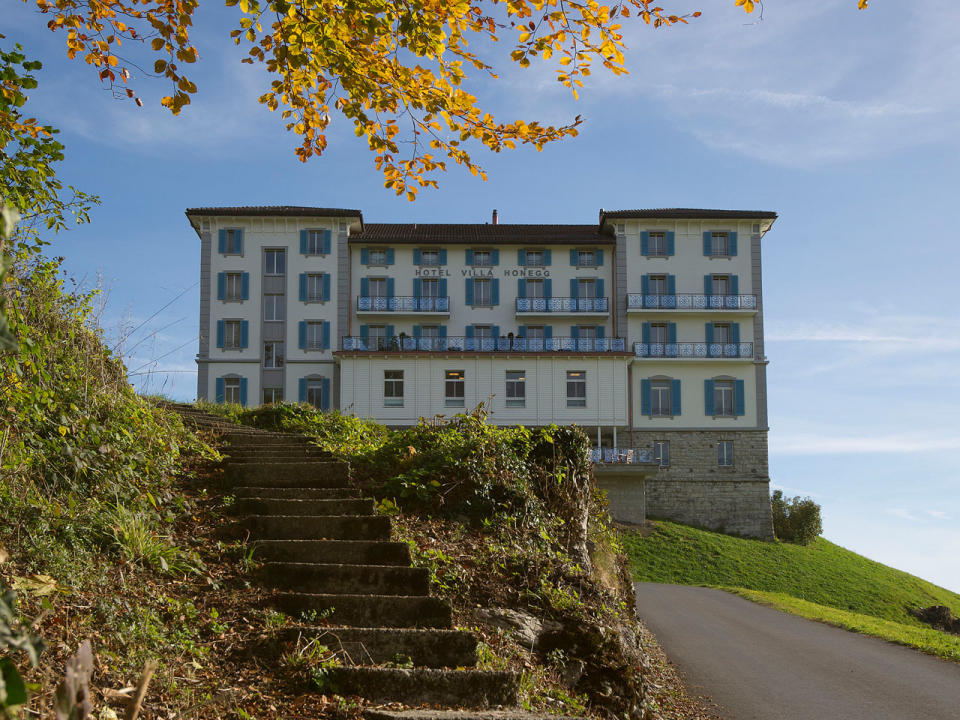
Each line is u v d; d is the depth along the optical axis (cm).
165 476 834
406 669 498
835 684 1135
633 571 3359
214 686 466
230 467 902
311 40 579
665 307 4531
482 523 876
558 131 646
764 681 1155
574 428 1071
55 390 756
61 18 588
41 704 371
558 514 979
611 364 4016
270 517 741
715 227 4616
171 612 547
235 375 4400
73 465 679
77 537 583
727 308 4519
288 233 4525
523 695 541
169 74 610
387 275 4594
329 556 688
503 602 728
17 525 545
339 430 1462
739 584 3341
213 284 4469
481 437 987
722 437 4434
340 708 458
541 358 4016
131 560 590
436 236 4675
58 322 873
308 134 676
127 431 816
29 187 697
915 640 1514
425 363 4000
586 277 4650
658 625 1805
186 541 693
